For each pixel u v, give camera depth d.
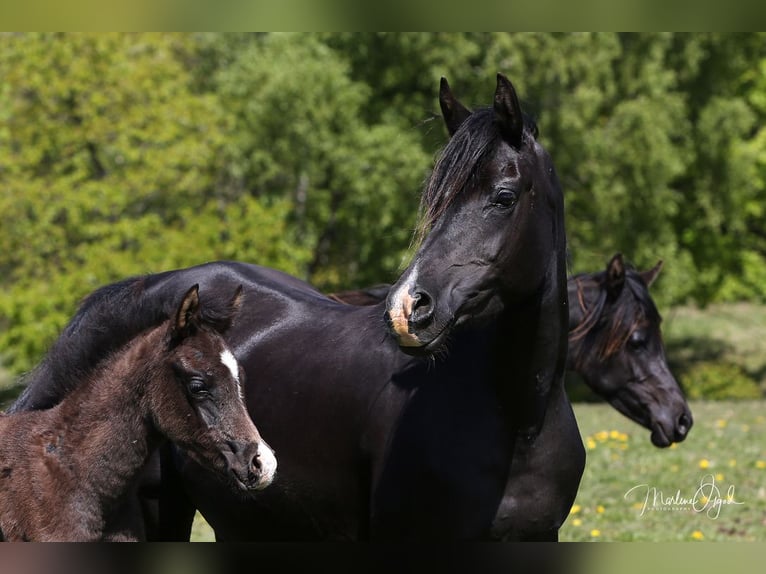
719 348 37.16
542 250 6.05
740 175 31.78
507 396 6.25
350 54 30.84
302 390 7.06
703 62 32.38
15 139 26.56
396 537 6.39
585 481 13.30
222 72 30.89
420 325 5.59
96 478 6.77
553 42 27.84
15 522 6.70
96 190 25.53
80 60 26.47
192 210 27.53
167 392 6.71
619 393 10.35
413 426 6.38
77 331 7.34
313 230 29.55
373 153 27.80
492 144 5.85
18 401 7.55
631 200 29.98
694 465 14.33
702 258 33.59
